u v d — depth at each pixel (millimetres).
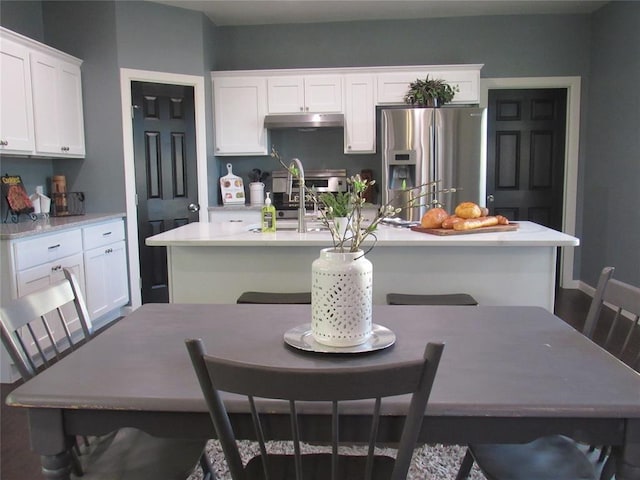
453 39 5180
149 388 1154
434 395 1101
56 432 1152
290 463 1371
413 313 1734
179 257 2809
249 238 2688
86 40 4320
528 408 1056
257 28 5301
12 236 2982
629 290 1547
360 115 5004
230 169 5223
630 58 4281
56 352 1639
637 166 4172
